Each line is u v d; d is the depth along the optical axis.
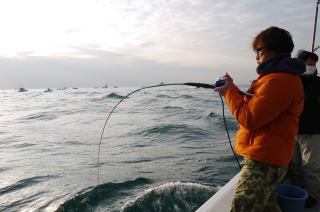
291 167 2.78
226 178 6.15
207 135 11.64
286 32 1.66
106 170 7.14
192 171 6.74
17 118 19.69
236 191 1.74
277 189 2.19
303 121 2.44
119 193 5.44
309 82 2.42
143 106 26.25
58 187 6.13
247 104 1.58
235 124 14.10
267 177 1.66
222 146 9.50
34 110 25.55
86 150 9.59
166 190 5.36
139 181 6.11
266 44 1.64
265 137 1.63
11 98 52.59
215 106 25.02
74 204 5.04
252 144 1.70
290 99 1.52
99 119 17.91
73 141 11.20
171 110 22.02
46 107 28.33
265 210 1.81
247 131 1.73
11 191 6.02
